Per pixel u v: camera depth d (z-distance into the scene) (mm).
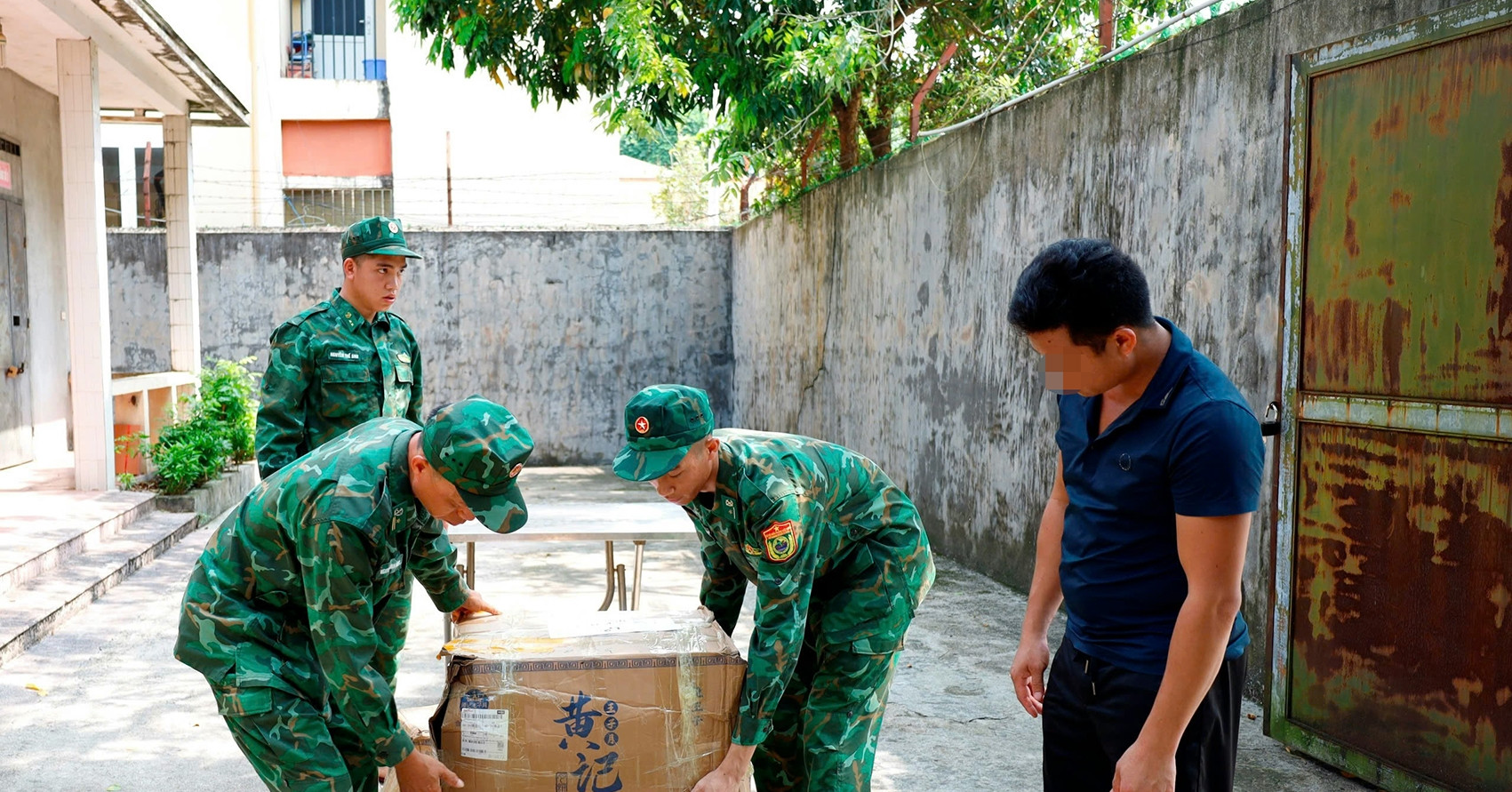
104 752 3449
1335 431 3215
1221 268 4062
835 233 8414
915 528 2520
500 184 17828
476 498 2006
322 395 3631
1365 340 3111
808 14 7461
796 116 7973
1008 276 5691
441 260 11500
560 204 16766
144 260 11180
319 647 2047
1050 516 2197
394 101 17297
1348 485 3166
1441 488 2861
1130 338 1741
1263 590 3783
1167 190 4414
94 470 7020
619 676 2115
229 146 16375
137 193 16219
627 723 2100
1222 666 1882
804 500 2193
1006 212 5711
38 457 8625
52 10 6227
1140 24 7430
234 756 3430
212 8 16094
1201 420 1725
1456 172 2816
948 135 6375
